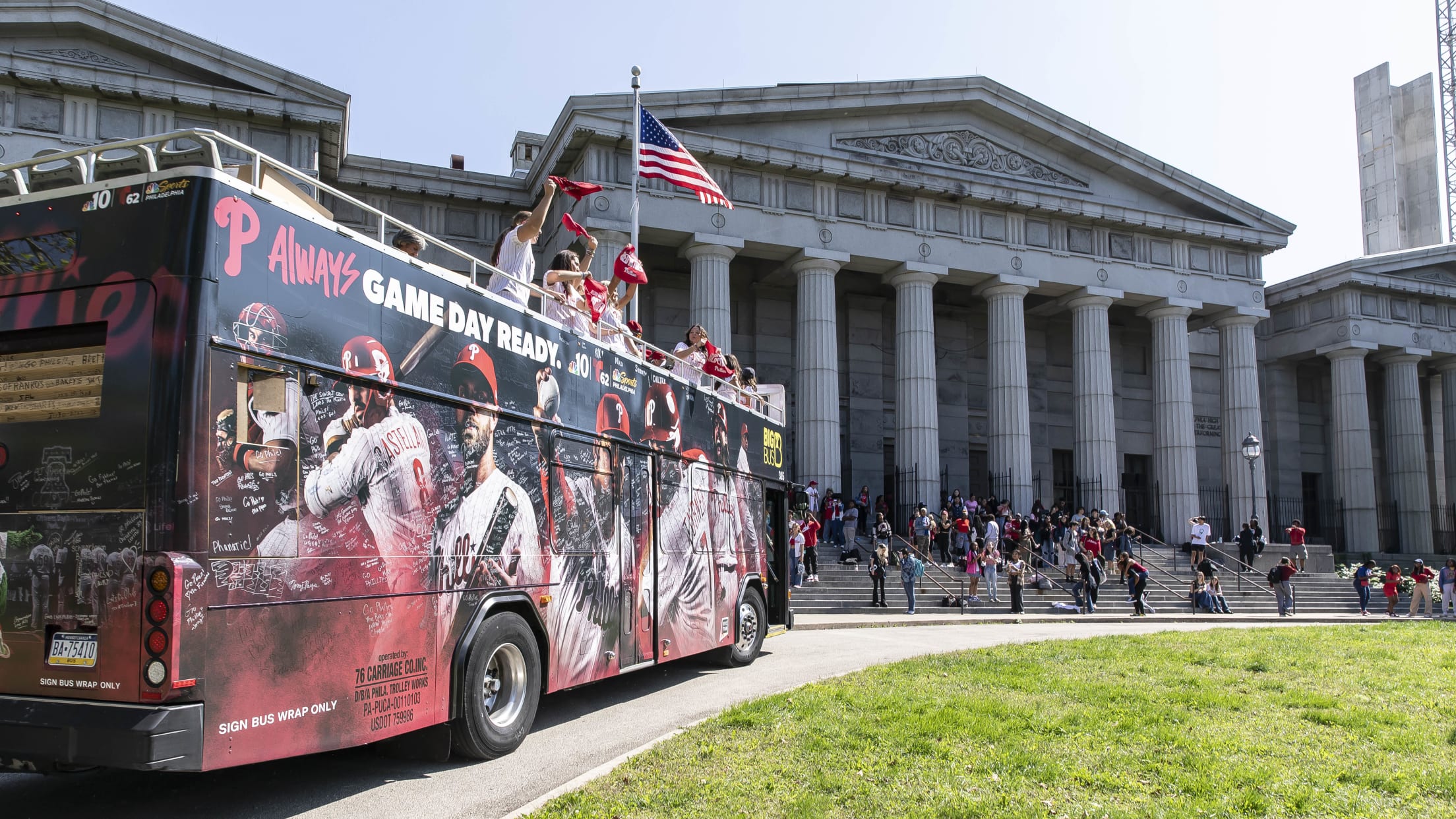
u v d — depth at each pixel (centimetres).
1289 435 4331
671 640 1034
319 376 568
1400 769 643
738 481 1275
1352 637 1577
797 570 2386
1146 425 4066
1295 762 661
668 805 554
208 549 490
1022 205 3278
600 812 543
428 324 669
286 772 700
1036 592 2612
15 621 509
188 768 473
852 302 3641
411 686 635
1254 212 3631
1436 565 3850
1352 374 4003
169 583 473
